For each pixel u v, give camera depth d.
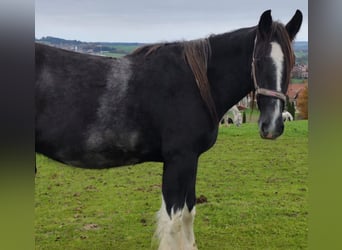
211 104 2.75
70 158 2.84
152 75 2.74
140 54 2.83
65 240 3.41
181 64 2.75
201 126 2.73
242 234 3.50
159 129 2.75
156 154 2.88
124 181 4.61
